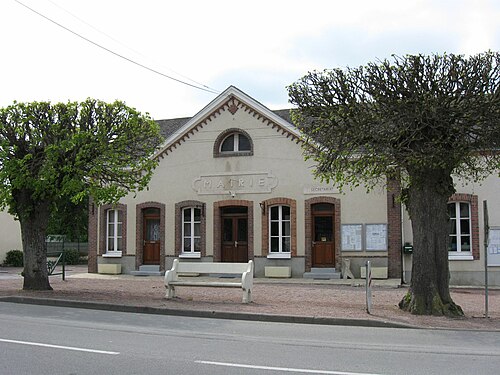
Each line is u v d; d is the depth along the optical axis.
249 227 24.97
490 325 12.89
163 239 26.22
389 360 8.88
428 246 14.38
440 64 13.35
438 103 13.06
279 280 23.50
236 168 25.36
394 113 13.45
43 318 13.38
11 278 25.91
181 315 14.50
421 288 14.31
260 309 14.61
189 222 26.19
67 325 12.25
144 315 14.40
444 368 8.32
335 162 14.59
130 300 16.30
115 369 8.03
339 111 13.94
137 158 18.48
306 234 24.19
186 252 26.06
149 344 10.04
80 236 48.41
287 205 24.66
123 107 17.94
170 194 26.25
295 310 14.48
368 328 12.66
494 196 22.50
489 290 20.98
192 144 26.12
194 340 10.55
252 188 25.06
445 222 14.53
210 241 25.50
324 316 13.50
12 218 38.91
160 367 8.17
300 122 15.52
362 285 21.56
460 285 22.41
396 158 13.70
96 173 17.91
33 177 17.58
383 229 23.34
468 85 13.09
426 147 13.35
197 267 17.02
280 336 11.30
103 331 11.47
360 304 16.05
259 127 25.17
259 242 24.78
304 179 24.39
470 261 22.48
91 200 27.66
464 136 13.33
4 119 17.53
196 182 25.89
